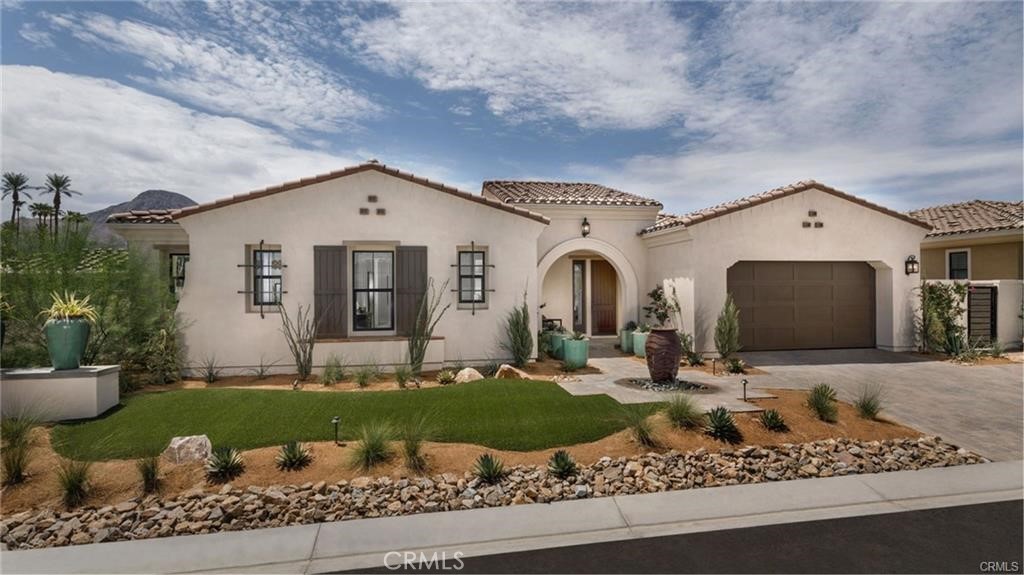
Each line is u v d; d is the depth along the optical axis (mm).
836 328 16969
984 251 20547
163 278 12914
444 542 5191
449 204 14125
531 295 14727
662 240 17359
